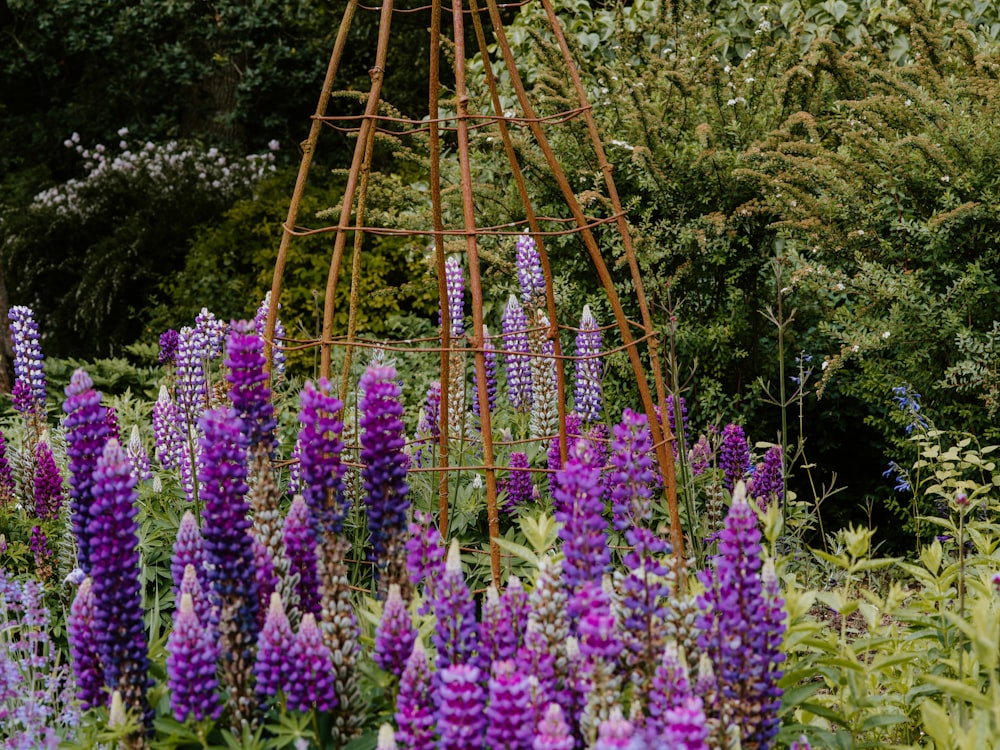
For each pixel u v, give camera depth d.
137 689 2.11
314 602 2.34
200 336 4.20
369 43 15.38
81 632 2.17
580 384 4.62
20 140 17.06
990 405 4.46
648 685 2.01
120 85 16.22
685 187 5.46
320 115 3.31
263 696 2.09
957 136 4.69
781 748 2.36
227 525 2.14
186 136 16.23
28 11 15.81
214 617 2.16
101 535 2.07
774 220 5.38
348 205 3.12
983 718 1.76
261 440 2.35
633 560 2.05
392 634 2.04
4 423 6.82
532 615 1.97
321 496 2.26
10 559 3.86
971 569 3.34
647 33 7.04
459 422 4.28
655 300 5.53
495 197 6.07
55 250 12.01
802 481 5.77
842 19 7.12
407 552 2.35
